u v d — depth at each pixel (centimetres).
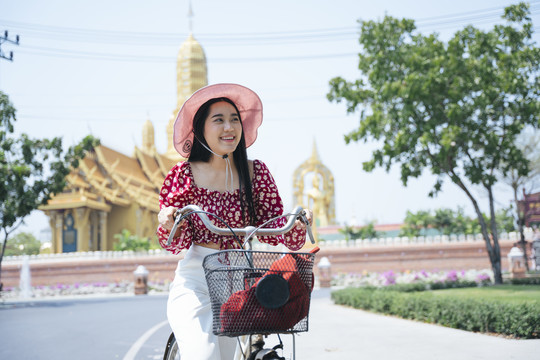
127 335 1120
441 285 2280
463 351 727
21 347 957
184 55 7081
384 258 4147
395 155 2109
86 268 4459
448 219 5597
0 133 2427
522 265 3083
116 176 5519
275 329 249
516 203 3512
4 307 2484
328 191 7062
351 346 819
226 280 251
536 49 2092
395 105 2136
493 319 909
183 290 298
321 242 4281
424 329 1035
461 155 2244
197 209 278
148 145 6900
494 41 2105
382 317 1359
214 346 279
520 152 2211
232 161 332
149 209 5894
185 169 323
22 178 2459
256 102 342
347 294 1795
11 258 4553
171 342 327
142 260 4406
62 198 5422
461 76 2086
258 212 340
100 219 5662
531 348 730
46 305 2555
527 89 2119
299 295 250
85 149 2639
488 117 2217
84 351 888
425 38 2112
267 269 254
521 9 2084
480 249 4003
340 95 2197
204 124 326
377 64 2111
